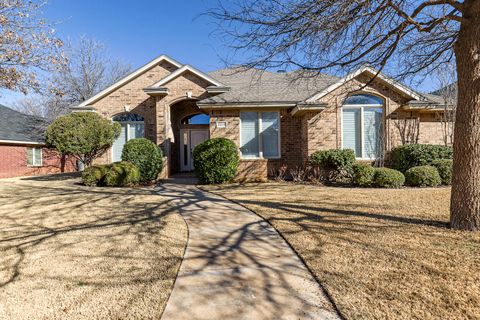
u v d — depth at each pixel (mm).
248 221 5910
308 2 5316
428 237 4492
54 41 8492
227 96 13148
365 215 5957
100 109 15633
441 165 10250
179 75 14641
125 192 9930
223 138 12047
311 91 13391
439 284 3057
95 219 6180
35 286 3248
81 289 3178
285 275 3461
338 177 11469
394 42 6098
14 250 4355
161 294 3062
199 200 8289
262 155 13094
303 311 2713
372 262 3656
